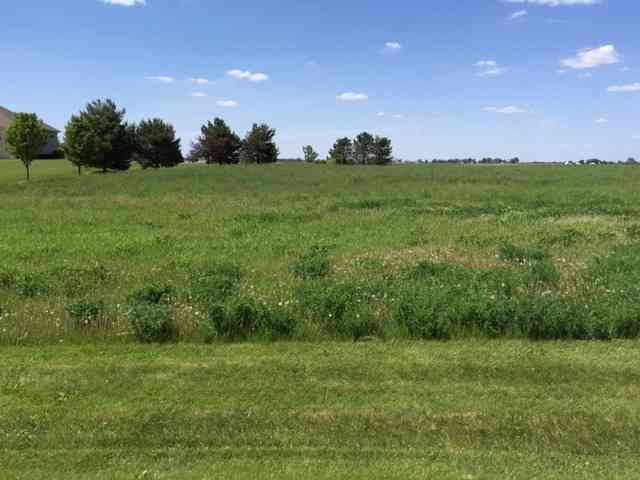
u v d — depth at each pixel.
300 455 4.39
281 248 13.65
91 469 4.20
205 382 5.70
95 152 55.50
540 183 38.81
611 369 5.88
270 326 7.20
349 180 41.88
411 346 6.73
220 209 23.81
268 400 5.29
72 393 5.47
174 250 13.73
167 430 4.79
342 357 6.34
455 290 8.14
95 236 16.17
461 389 5.48
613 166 66.81
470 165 71.88
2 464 4.27
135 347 6.86
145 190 34.44
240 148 77.56
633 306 7.18
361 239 14.91
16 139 46.81
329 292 7.78
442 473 4.09
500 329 7.11
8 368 6.07
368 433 4.73
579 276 9.10
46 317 7.50
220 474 4.09
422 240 14.36
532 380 5.68
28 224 19.22
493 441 4.63
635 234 14.29
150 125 67.81
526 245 12.98
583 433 4.70
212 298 8.22
